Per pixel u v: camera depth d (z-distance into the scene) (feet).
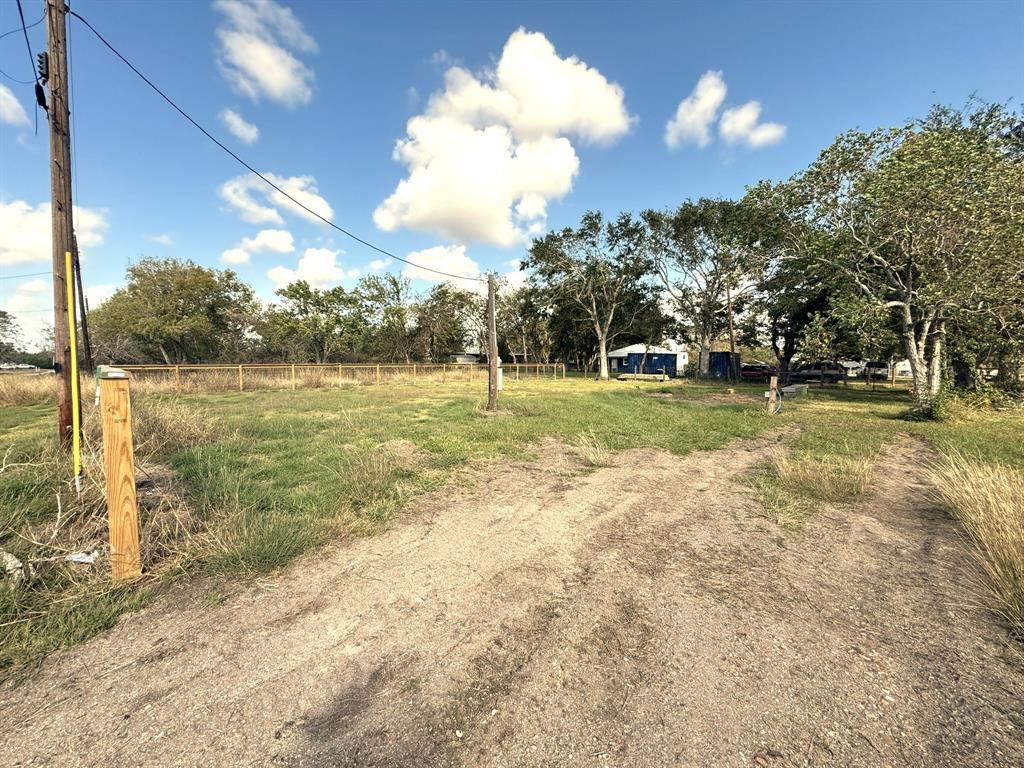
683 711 6.57
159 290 100.27
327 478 17.88
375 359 135.33
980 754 5.80
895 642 8.27
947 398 38.73
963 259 37.45
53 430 26.84
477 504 16.33
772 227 57.67
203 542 11.69
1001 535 10.89
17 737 6.08
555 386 79.77
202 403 45.47
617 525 14.37
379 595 9.99
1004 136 50.11
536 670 7.52
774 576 10.93
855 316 40.96
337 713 6.58
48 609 8.81
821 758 5.75
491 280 40.78
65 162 17.13
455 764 5.72
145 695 6.89
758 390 73.92
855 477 18.54
